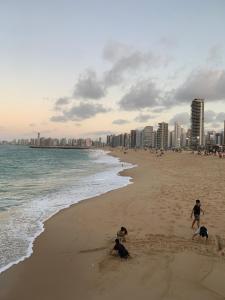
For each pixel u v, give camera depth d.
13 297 9.70
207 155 118.12
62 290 10.04
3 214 20.47
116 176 45.44
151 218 18.58
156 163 79.94
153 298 9.23
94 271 11.23
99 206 22.62
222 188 30.00
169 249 12.95
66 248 13.91
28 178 42.78
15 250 13.69
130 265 11.43
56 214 20.44
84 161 93.31
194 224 16.84
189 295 9.33
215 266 11.20
